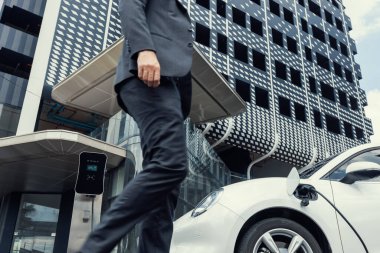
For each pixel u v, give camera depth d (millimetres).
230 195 2750
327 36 32812
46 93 15023
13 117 14086
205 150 13359
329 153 25141
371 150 3213
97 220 3439
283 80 25312
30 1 17234
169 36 1247
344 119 28781
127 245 7191
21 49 15727
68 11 16531
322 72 29688
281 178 2928
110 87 12453
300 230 2623
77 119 18281
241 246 2543
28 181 13555
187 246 2629
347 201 2734
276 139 21500
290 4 30641
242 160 22219
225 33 23234
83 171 3527
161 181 1000
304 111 25547
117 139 12336
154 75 1082
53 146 10586
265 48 25562
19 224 14133
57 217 14477
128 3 1206
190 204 10617
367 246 2568
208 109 14664
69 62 15648
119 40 10469
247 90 22625
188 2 22219
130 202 957
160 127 1070
